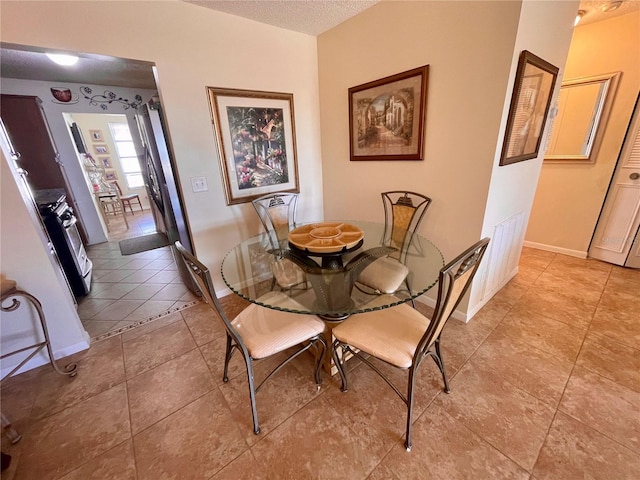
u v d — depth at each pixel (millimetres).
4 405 1502
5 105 3324
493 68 1552
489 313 2129
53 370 1734
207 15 2002
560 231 3105
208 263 2443
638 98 2416
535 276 2645
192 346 1918
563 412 1344
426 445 1226
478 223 1837
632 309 2102
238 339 1231
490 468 1130
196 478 1143
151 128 2180
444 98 1819
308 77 2650
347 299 1346
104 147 6250
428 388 1511
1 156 1474
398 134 2154
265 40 2309
